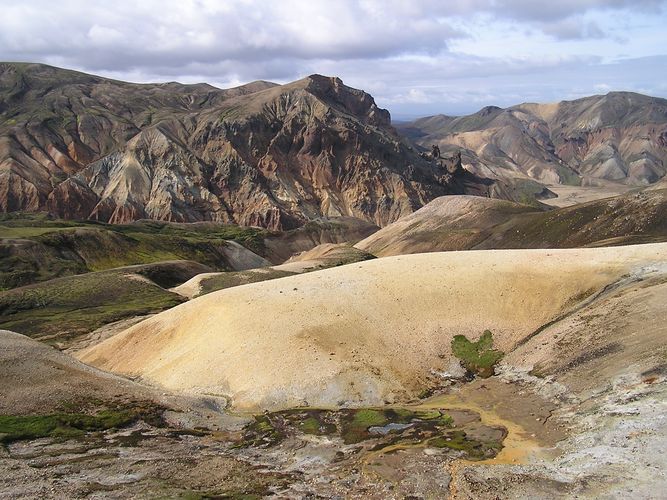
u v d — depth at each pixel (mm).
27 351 67312
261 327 72938
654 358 52344
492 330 73438
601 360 57469
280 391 63531
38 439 50531
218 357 70625
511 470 42750
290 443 52344
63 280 169750
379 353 69188
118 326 126500
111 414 56281
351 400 62344
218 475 44656
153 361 76625
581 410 51219
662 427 42125
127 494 40031
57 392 59031
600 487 37531
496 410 57312
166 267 199000
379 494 41188
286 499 40406
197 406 61406
